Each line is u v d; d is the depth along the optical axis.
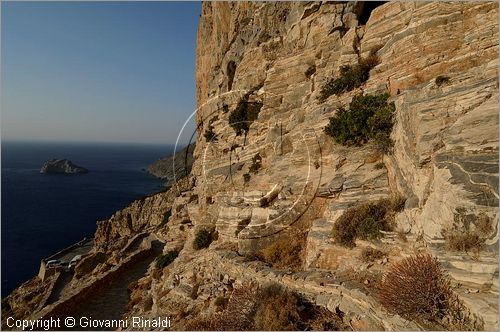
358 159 14.40
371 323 9.04
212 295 14.16
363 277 10.61
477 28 13.88
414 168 11.41
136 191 120.19
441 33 14.62
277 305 10.87
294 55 21.98
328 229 13.09
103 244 45.03
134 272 27.11
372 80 16.56
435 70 14.34
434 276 8.43
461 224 8.62
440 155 10.11
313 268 12.30
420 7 15.34
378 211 12.09
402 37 15.81
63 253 47.38
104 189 123.69
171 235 27.78
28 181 141.38
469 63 13.69
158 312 15.34
